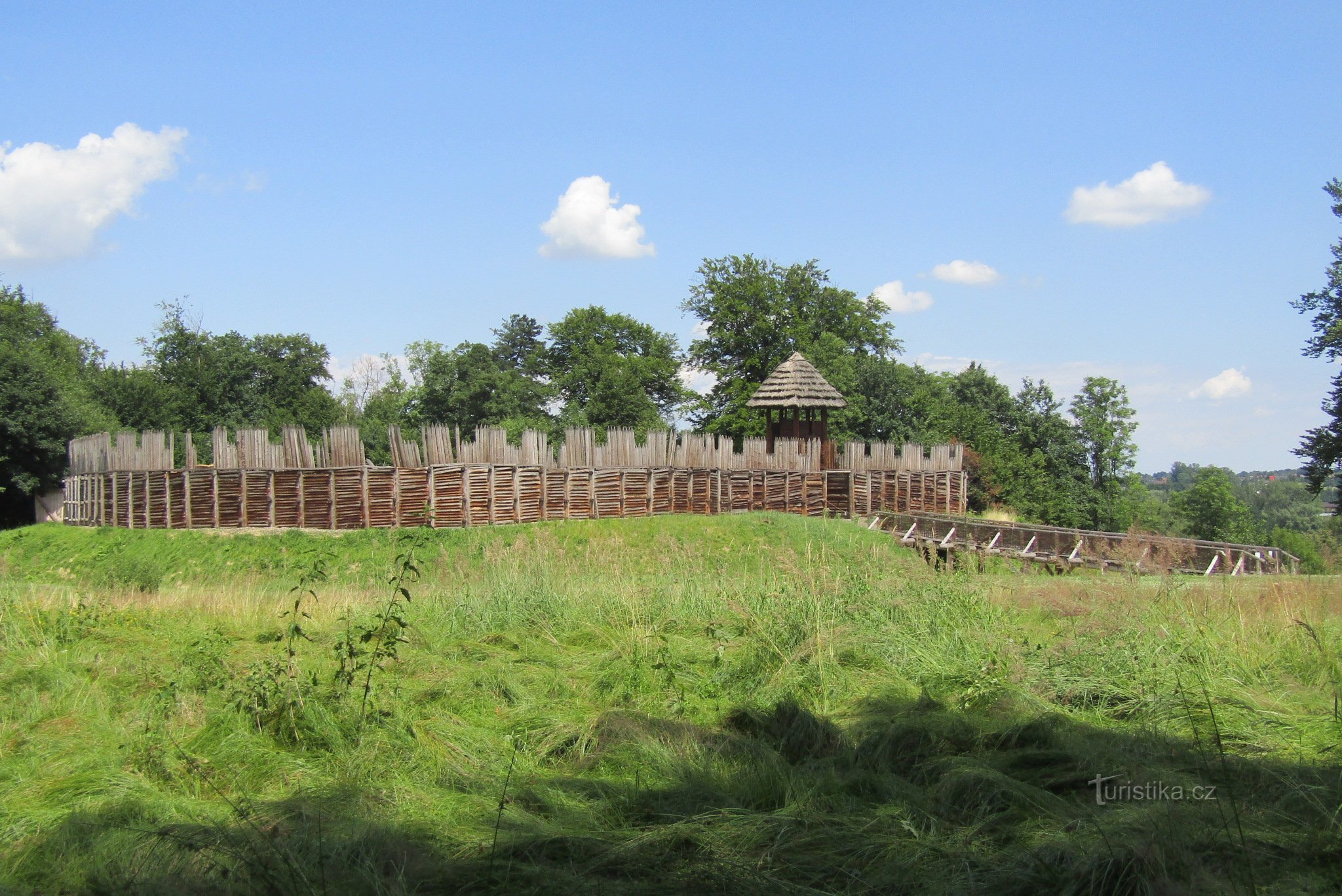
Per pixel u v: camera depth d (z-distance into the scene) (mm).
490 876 4762
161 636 10789
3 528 41000
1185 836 4875
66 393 41625
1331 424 30531
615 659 9188
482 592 12422
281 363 62031
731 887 4645
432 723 7145
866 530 27812
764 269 60625
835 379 51344
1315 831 5023
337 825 5332
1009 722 7141
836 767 6426
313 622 11469
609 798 5812
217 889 4637
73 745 6922
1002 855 4863
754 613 10430
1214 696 7508
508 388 61156
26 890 4820
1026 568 20375
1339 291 30875
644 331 71312
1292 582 11531
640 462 30250
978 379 60250
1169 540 14250
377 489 25859
